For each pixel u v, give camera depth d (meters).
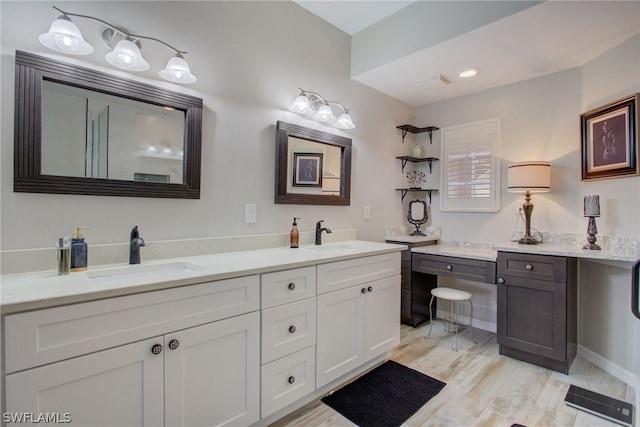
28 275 1.32
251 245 2.15
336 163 2.72
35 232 1.40
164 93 1.74
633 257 1.91
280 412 1.69
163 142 1.76
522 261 2.36
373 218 3.13
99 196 1.56
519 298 2.38
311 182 2.52
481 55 2.42
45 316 0.99
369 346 2.17
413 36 2.42
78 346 1.04
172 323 1.25
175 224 1.82
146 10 1.70
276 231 2.31
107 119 1.58
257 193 2.20
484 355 2.49
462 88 3.08
